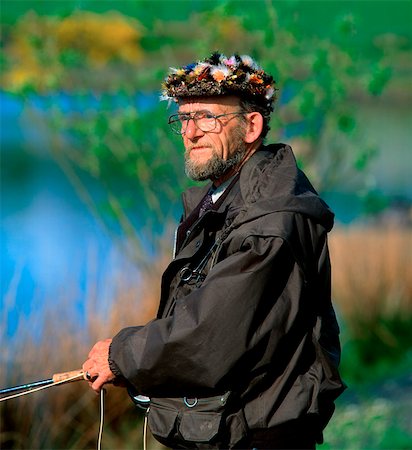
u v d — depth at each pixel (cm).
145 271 1384
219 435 620
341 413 1347
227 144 667
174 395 629
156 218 1505
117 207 1474
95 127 1478
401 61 1766
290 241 603
